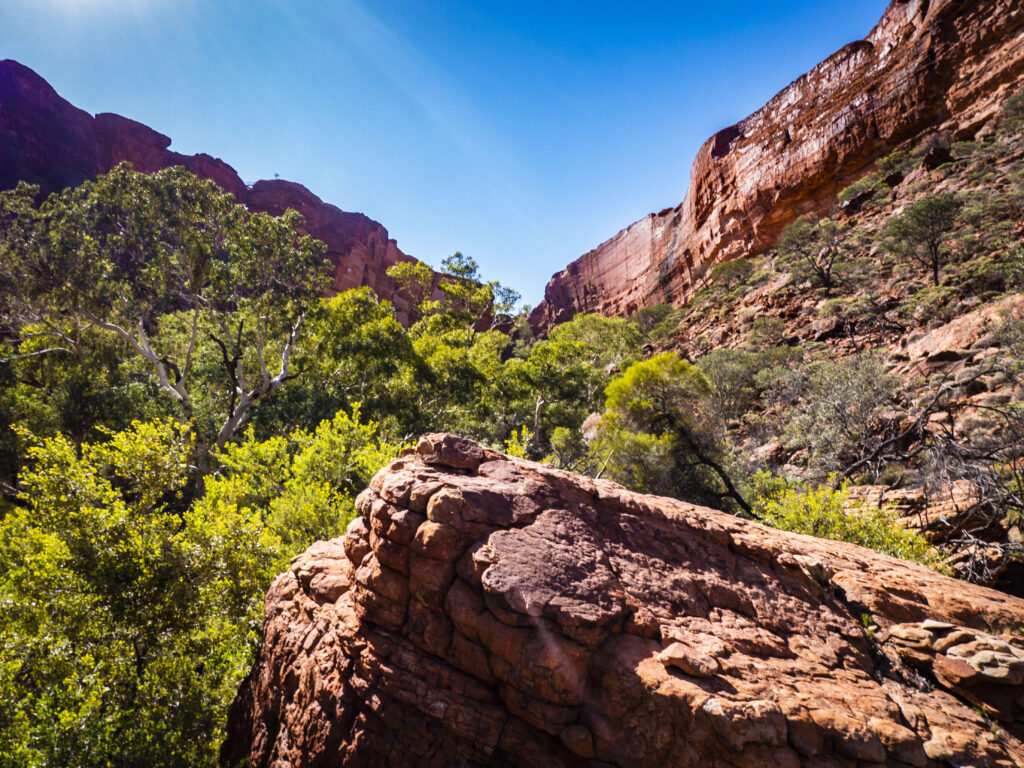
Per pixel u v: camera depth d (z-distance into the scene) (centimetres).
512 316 3991
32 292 2169
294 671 378
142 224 2036
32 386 2416
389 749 293
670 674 259
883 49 6019
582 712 259
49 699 431
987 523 916
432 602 303
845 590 384
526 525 323
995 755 253
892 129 5606
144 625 593
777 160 6606
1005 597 421
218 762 444
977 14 5059
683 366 1593
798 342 3691
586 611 276
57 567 598
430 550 302
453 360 2508
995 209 3553
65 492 658
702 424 1616
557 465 1888
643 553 343
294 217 2281
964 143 4706
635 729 249
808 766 234
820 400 1781
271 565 711
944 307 2800
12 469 1816
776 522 852
